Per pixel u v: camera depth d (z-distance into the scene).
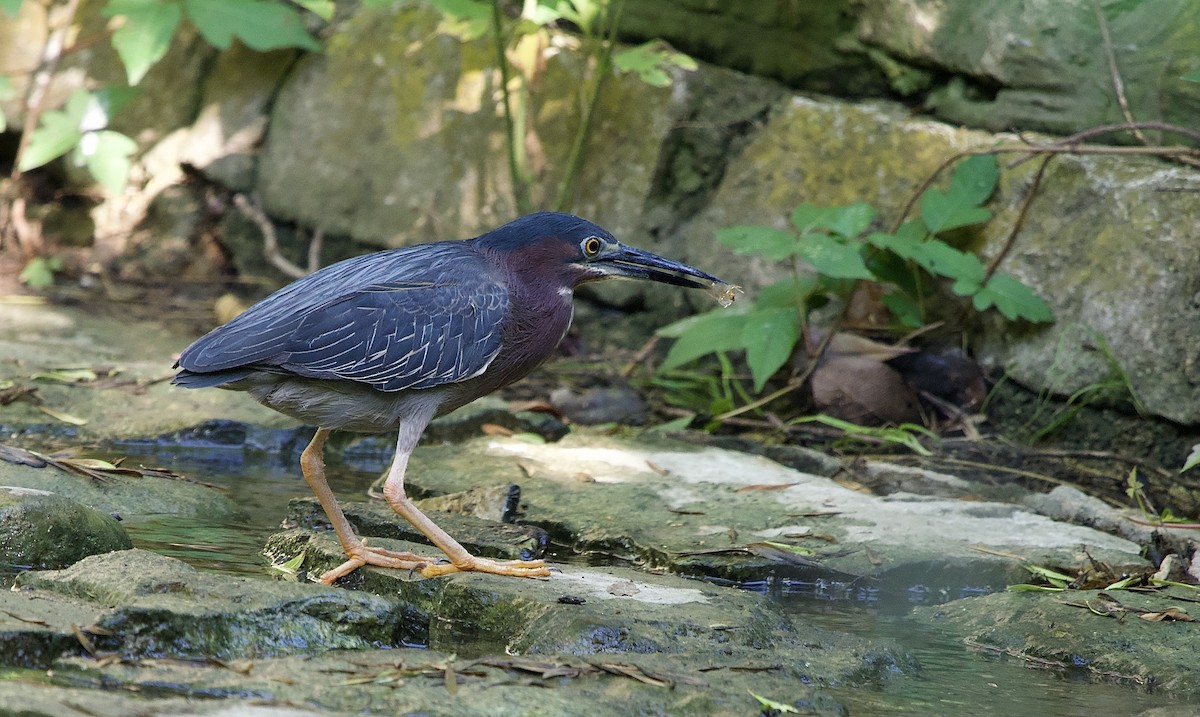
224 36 13.34
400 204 14.16
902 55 11.76
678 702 5.17
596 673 5.39
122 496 8.06
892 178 11.64
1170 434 10.07
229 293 14.62
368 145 14.42
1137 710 5.64
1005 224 10.98
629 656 5.73
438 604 6.61
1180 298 9.96
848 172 11.92
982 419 10.88
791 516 8.52
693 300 12.79
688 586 6.82
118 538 7.10
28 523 6.71
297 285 7.03
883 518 8.55
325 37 14.87
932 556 7.81
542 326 7.45
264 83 15.10
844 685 5.77
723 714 5.09
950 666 6.24
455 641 6.18
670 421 11.45
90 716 4.43
